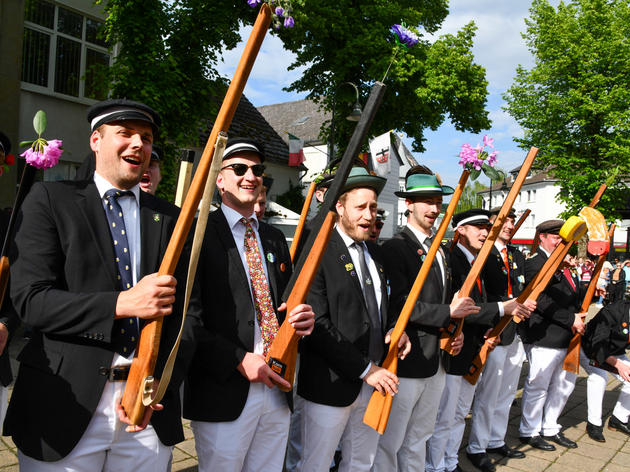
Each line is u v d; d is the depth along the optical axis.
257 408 2.05
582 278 8.47
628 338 4.26
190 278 1.34
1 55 7.70
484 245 2.96
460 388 3.47
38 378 1.52
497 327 3.45
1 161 2.32
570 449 4.16
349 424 2.58
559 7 19.84
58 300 1.43
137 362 1.42
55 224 1.56
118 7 7.83
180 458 3.40
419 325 2.88
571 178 18.59
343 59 12.97
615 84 18.45
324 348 2.35
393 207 24.39
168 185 8.51
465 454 3.94
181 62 8.69
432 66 13.42
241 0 9.06
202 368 2.04
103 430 1.55
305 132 25.09
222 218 2.21
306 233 3.47
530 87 20.05
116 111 1.64
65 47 9.40
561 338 4.05
